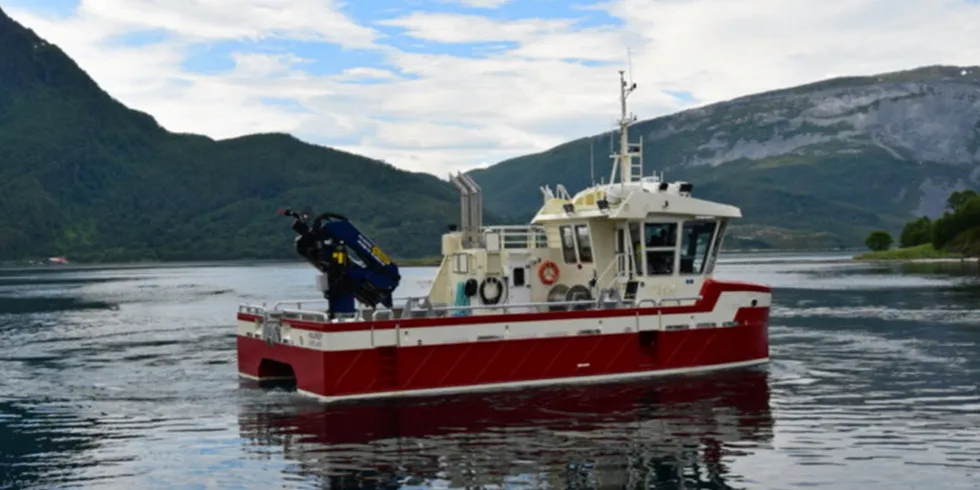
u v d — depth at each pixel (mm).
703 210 26062
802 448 17547
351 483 15641
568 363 23922
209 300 86062
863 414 20625
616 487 15141
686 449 17516
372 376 22062
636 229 25797
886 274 111188
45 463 17641
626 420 19953
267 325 24703
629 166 27188
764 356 27281
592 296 26328
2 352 38312
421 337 22359
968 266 127438
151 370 30906
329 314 23828
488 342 23016
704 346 25828
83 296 97625
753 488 15008
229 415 21469
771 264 186875
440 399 22047
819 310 54000
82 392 26094
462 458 16984
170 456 17891
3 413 22906
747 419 20094
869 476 15625
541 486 15250
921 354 31391
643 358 24984
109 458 17922
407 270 184250
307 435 18984
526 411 20781
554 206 27812
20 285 136500
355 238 24016
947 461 16547
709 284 25969
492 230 27125
